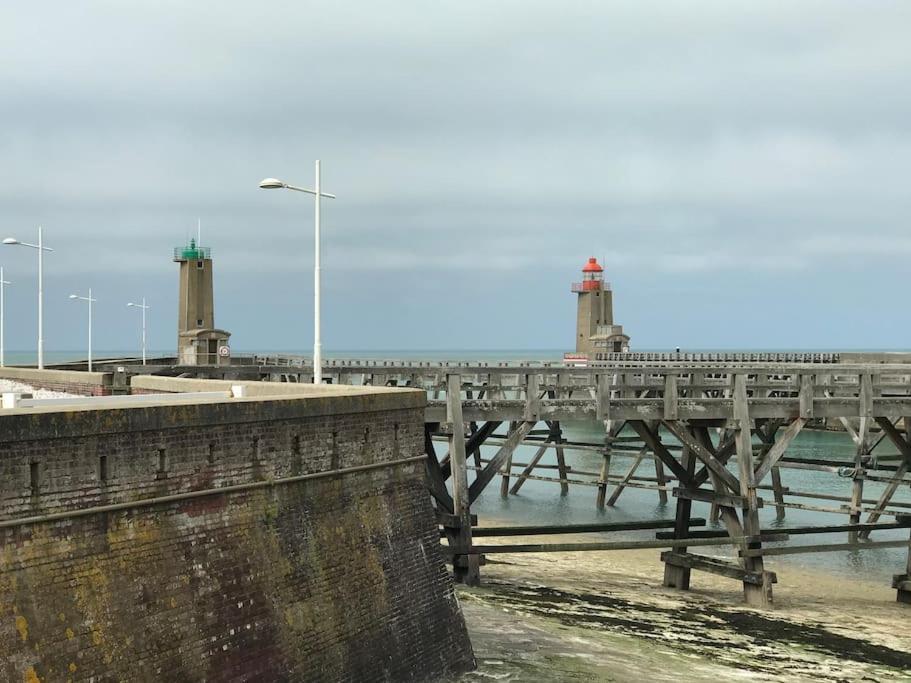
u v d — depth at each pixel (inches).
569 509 1801.2
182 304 3038.9
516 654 806.5
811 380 1159.0
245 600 580.1
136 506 525.7
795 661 887.1
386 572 700.7
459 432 987.9
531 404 1036.5
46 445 484.1
